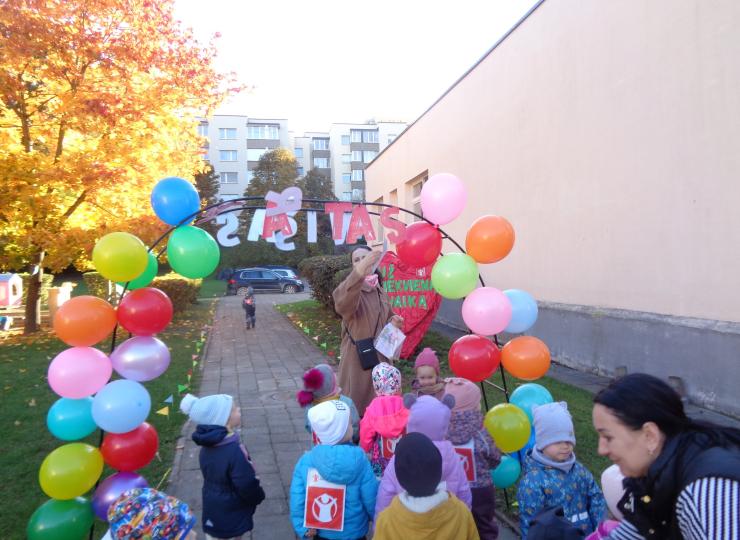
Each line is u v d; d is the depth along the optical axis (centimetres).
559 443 245
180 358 916
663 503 132
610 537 162
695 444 132
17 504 365
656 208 609
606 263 696
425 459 194
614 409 142
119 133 952
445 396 275
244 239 3803
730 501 117
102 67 948
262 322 1466
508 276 959
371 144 5697
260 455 469
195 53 1005
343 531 244
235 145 5203
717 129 528
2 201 894
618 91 665
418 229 341
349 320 385
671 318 586
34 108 1029
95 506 277
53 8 880
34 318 1187
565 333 773
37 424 538
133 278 292
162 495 225
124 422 273
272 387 726
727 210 520
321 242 3819
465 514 203
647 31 614
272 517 358
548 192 826
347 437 259
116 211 1048
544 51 823
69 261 997
